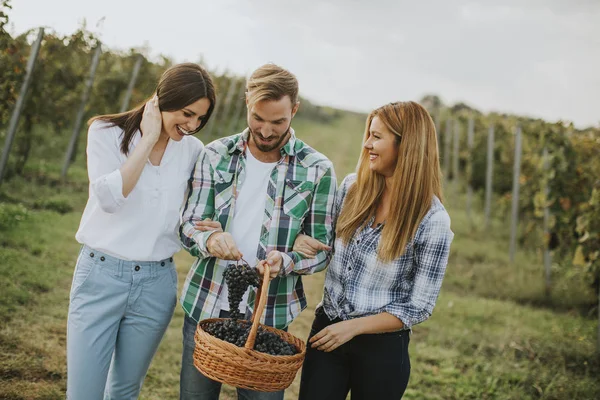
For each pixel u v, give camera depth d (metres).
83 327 2.48
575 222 7.71
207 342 2.16
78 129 9.32
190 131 2.51
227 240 2.38
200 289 2.58
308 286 7.00
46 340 4.04
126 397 2.70
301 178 2.60
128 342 2.61
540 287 7.63
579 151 7.95
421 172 2.41
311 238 2.56
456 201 14.94
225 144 2.59
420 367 4.78
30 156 10.54
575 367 5.13
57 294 4.90
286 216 2.58
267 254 2.48
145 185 2.51
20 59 7.12
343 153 21.02
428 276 2.45
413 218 2.42
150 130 2.44
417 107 2.45
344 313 2.53
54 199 7.82
